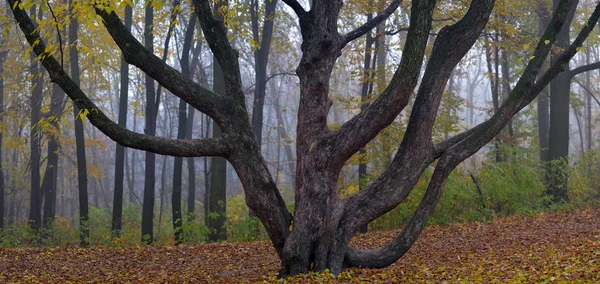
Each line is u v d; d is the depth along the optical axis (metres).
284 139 27.19
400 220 16.77
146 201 18.22
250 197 8.39
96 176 27.66
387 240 13.83
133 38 8.27
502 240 12.47
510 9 19.48
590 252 8.92
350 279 7.95
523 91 8.96
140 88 28.00
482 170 17.61
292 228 8.46
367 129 8.24
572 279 7.14
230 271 10.09
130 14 19.62
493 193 17.27
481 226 14.95
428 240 13.38
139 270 10.22
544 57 9.01
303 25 8.84
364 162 16.25
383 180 8.51
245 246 13.09
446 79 8.48
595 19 9.14
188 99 8.45
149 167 18.31
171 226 25.95
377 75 17.38
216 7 12.39
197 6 8.73
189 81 8.48
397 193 8.44
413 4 8.02
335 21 8.97
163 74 8.34
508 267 8.70
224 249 12.68
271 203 8.45
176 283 8.81
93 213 28.28
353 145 8.32
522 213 17.20
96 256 11.59
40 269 10.13
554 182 19.92
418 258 10.70
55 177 27.80
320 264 8.27
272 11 19.45
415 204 16.20
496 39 18.39
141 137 7.99
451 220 16.91
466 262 9.77
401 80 8.03
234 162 8.43
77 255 11.64
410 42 7.99
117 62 24.20
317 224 8.31
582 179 20.55
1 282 8.87
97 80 24.16
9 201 34.69
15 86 25.62
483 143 8.84
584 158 21.05
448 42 8.44
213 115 8.52
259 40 21.38
